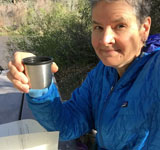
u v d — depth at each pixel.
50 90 1.03
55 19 4.81
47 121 1.08
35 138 1.02
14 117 1.45
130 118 0.96
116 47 0.90
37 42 4.66
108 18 0.85
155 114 0.90
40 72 0.83
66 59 4.46
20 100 1.70
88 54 4.38
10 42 4.98
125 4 0.83
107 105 1.07
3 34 6.58
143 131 0.94
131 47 0.91
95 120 1.18
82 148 1.23
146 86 0.93
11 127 1.14
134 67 0.99
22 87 0.85
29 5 6.16
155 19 3.75
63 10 5.31
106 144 1.09
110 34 0.87
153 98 0.90
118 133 1.01
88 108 1.25
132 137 0.97
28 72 0.84
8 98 1.74
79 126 1.21
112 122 1.03
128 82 1.02
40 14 5.17
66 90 3.93
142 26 0.92
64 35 4.52
